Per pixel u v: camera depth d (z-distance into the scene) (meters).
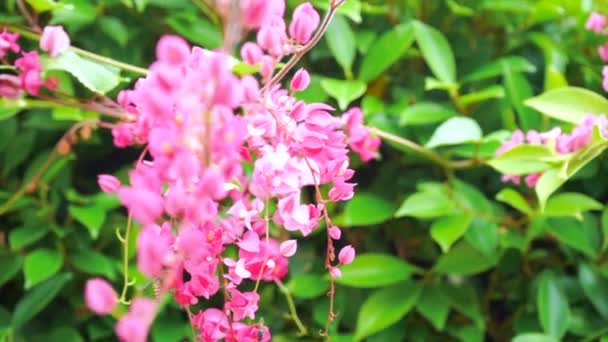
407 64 0.90
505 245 0.82
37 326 0.85
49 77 0.74
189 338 0.82
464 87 0.89
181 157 0.57
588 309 0.84
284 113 0.66
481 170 0.88
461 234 0.79
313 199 0.85
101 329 0.84
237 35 0.59
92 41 0.85
